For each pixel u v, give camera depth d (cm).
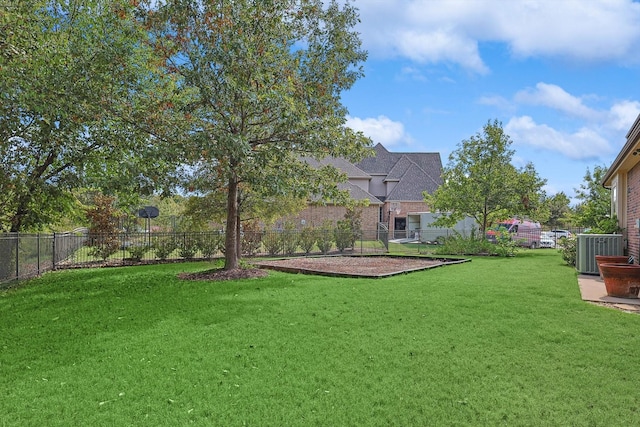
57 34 1129
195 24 1048
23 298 850
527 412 322
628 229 1250
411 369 411
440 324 580
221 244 1812
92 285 1019
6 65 924
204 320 620
